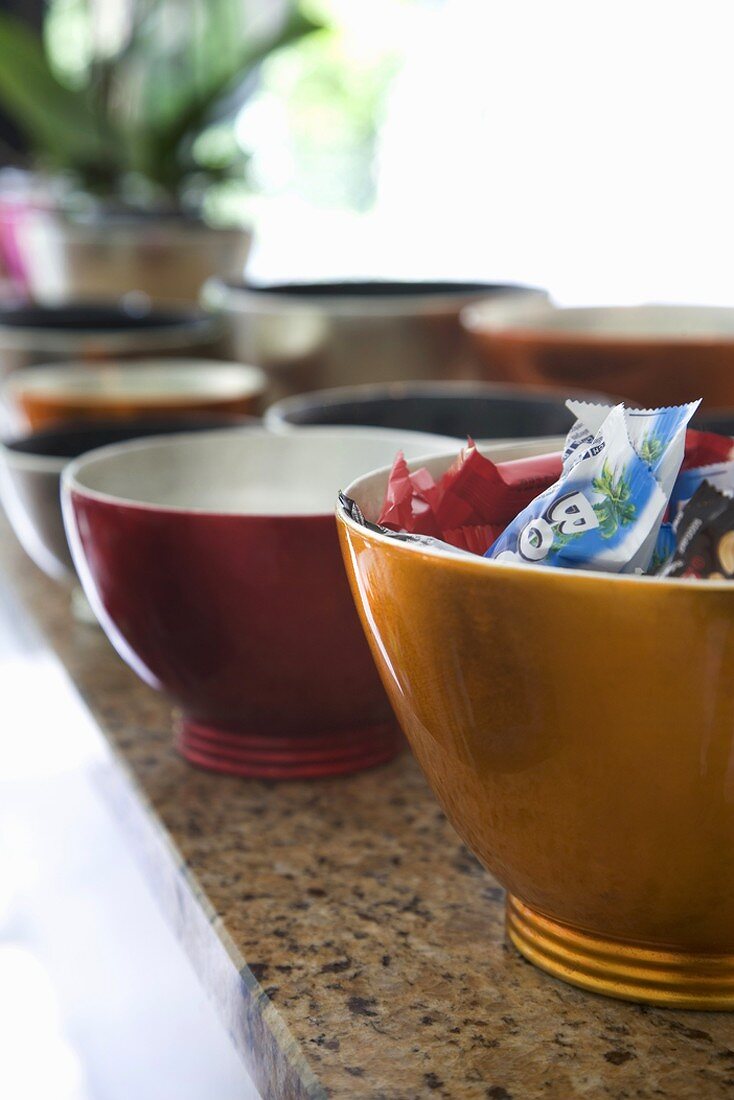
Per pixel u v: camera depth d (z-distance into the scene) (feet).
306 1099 1.20
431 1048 1.25
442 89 12.25
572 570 1.10
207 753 1.98
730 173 10.67
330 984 1.37
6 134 7.45
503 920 1.51
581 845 1.20
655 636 1.07
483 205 12.18
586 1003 1.33
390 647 1.26
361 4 11.90
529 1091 1.18
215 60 5.84
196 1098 2.28
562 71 11.57
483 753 1.21
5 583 3.07
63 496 2.01
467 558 1.14
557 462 1.47
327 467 2.28
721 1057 1.23
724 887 1.18
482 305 3.12
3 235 5.36
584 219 11.55
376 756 1.98
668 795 1.13
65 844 3.23
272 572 1.77
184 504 2.26
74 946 3.30
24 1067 3.44
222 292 3.60
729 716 1.09
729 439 1.42
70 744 2.48
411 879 1.62
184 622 1.82
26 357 3.67
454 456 1.55
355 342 3.21
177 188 6.02
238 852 1.70
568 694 1.12
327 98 12.11
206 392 3.42
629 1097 1.17
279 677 1.84
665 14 10.77
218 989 1.51
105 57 6.05
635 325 3.15
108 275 4.76
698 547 1.19
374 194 12.41
